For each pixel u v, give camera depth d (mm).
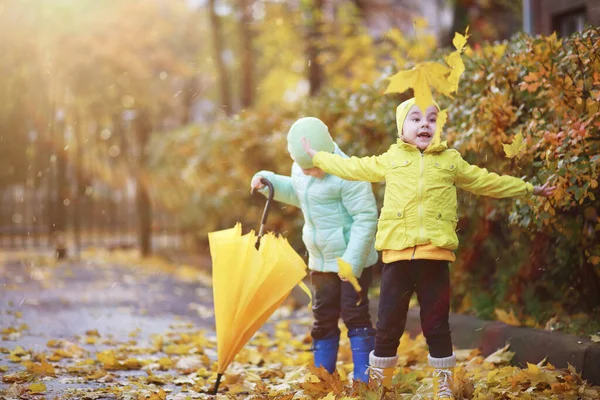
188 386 5484
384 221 4684
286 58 21391
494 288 7195
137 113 18406
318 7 17109
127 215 23766
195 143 14383
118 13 18578
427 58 7430
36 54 17031
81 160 18453
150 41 20094
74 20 17453
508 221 6270
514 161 5996
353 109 8102
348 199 5137
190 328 8453
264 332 8164
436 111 4762
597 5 9586
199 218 15508
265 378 5910
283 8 19266
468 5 15109
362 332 5277
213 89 28188
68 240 23469
